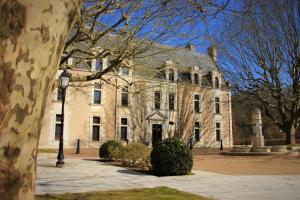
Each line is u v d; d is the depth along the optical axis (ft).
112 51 18.12
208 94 122.62
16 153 4.29
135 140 102.68
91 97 96.84
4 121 4.16
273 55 71.15
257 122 81.82
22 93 4.33
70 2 5.05
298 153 70.33
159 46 20.17
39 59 4.51
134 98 104.37
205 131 119.65
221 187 27.58
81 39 17.39
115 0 17.01
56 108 91.15
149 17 17.35
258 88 74.79
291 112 76.79
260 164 53.11
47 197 20.65
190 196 22.15
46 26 4.55
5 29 4.19
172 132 110.83
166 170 36.24
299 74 71.92
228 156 74.23
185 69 118.93
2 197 4.12
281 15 64.13
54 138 89.92
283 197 22.71
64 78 34.55
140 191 24.00
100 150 57.82
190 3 16.80
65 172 38.04
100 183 29.30
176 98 113.19
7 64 4.19
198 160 62.69
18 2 4.28
